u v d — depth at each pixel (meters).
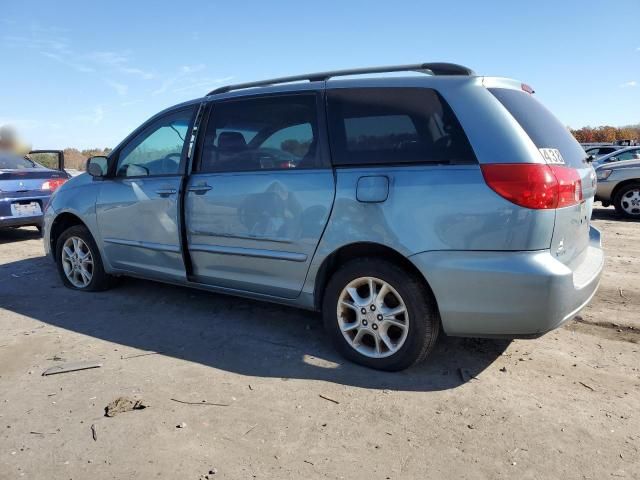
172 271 4.52
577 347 3.82
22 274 6.23
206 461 2.53
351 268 3.47
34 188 8.28
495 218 2.97
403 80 3.42
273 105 3.88
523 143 3.03
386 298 3.44
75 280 5.48
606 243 7.74
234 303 4.93
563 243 3.16
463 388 3.21
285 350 3.84
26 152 9.41
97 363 3.64
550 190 2.96
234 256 4.04
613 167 10.77
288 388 3.25
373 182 3.32
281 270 3.81
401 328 3.36
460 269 3.06
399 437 2.71
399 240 3.22
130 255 4.84
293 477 2.41
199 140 4.28
